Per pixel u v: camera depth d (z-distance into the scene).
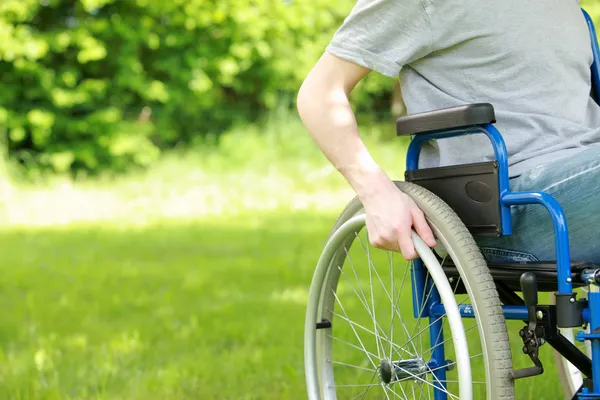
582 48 3.28
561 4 3.25
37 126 21.86
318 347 3.73
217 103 24.17
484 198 3.04
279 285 8.63
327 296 3.68
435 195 3.12
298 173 19.77
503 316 2.93
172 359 5.79
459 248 2.98
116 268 10.14
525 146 3.16
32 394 5.07
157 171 20.89
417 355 3.35
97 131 22.03
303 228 13.51
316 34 25.11
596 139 3.18
